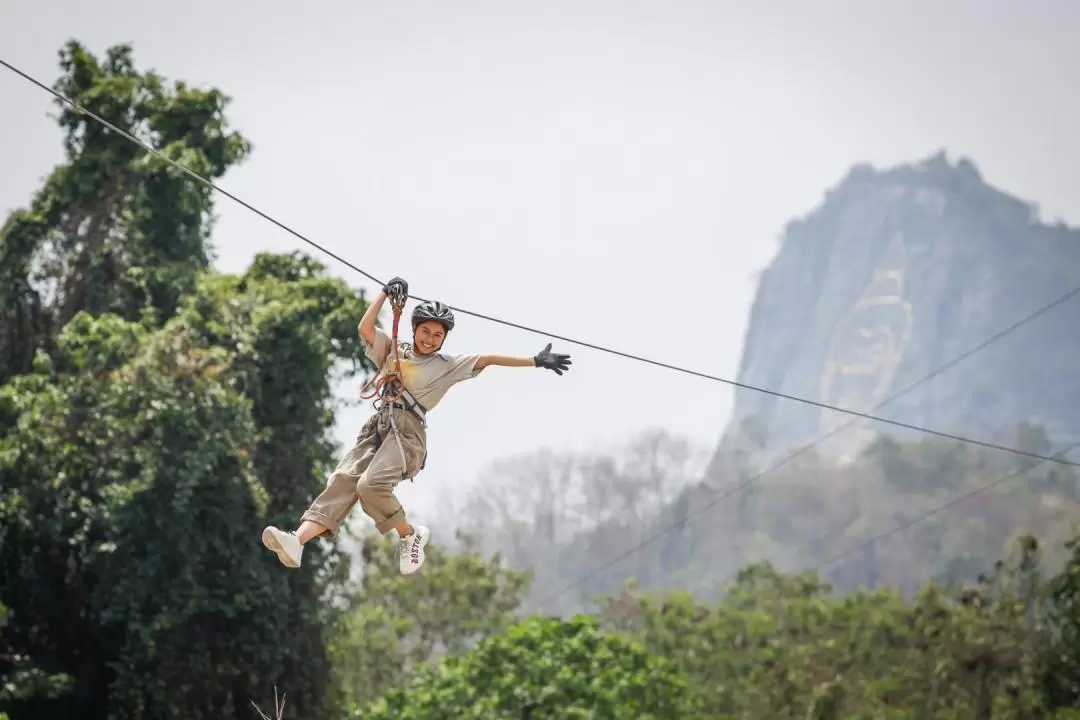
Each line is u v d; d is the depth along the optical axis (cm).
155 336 6238
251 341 6519
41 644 6606
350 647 8500
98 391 6334
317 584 6775
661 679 6631
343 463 2200
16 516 6328
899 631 8375
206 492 6106
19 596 6550
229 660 6475
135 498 6031
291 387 6619
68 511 6384
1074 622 7094
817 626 8844
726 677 8738
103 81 7238
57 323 7238
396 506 2161
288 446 6594
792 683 8206
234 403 6119
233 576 6234
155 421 6025
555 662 6519
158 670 6353
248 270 7388
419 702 6438
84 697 6594
